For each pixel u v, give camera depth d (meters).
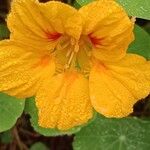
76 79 0.11
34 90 0.10
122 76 0.10
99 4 0.09
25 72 0.10
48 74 0.10
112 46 0.10
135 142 0.14
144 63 0.10
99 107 0.10
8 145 0.15
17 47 0.10
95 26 0.09
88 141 0.13
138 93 0.10
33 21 0.09
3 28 0.13
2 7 0.14
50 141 0.15
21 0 0.09
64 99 0.10
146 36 0.12
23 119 0.15
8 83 0.10
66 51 0.11
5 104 0.12
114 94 0.10
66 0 0.13
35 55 0.10
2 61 0.10
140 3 0.10
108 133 0.14
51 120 0.10
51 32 0.10
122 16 0.09
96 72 0.10
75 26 0.09
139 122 0.14
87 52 0.11
